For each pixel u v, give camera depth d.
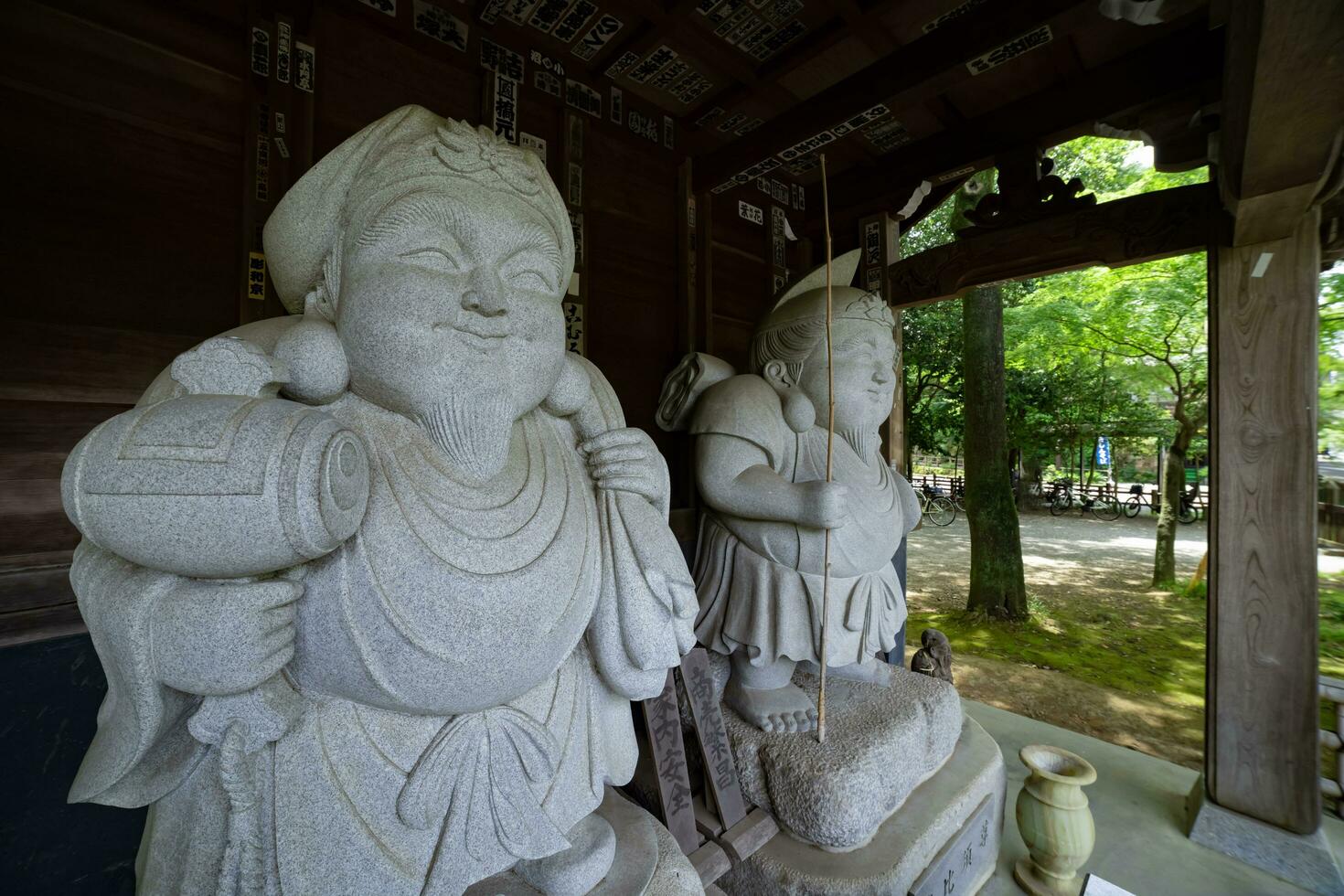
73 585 1.03
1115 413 11.80
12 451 1.66
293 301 1.39
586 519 1.41
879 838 2.11
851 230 4.09
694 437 2.56
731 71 3.03
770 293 3.91
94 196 1.78
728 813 2.10
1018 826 2.56
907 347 12.14
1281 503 2.57
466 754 1.20
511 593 1.15
